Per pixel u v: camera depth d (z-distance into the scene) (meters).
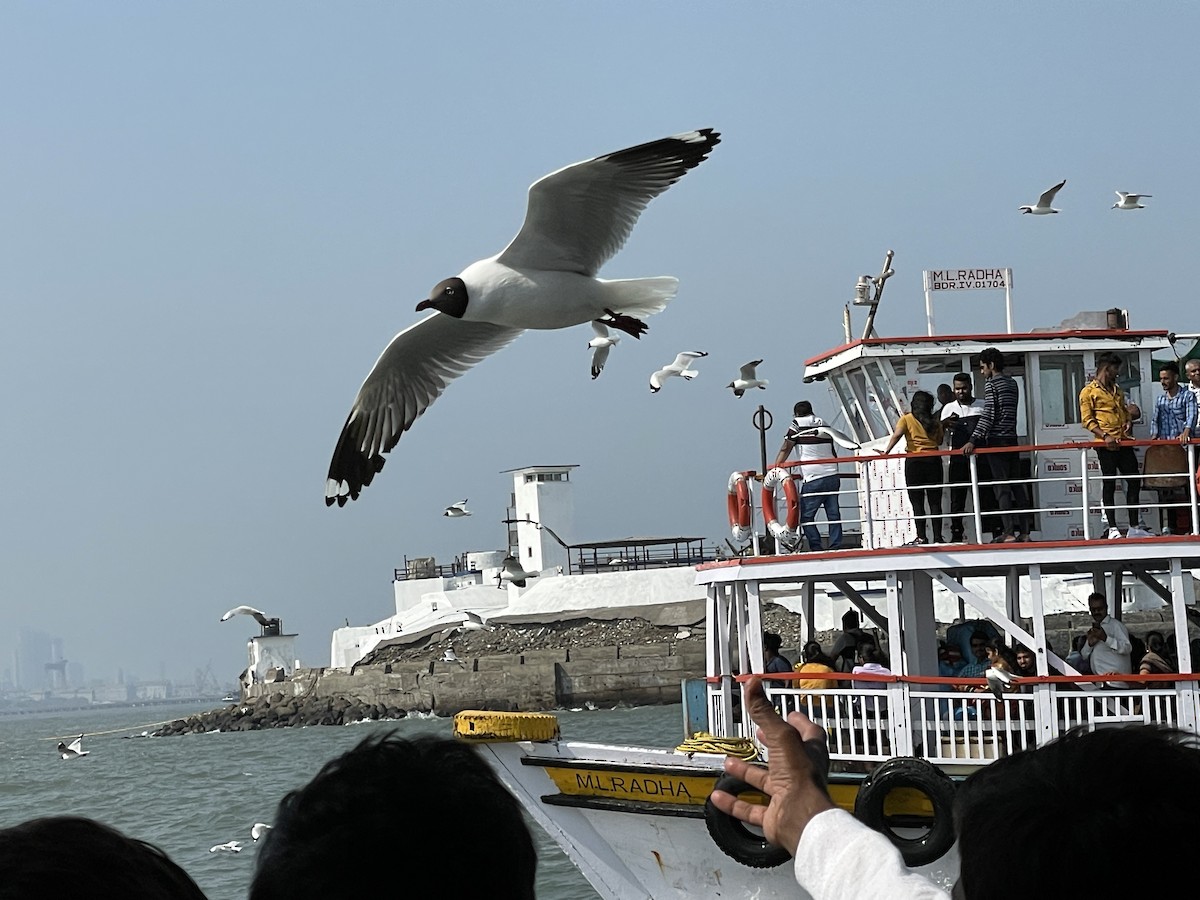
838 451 16.94
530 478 80.88
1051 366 15.80
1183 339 15.98
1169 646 16.02
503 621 69.44
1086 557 12.98
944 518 15.20
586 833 13.38
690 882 12.96
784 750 2.82
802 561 13.70
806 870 2.66
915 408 14.61
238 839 26.95
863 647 14.69
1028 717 13.91
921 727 13.39
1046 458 15.59
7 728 178.38
